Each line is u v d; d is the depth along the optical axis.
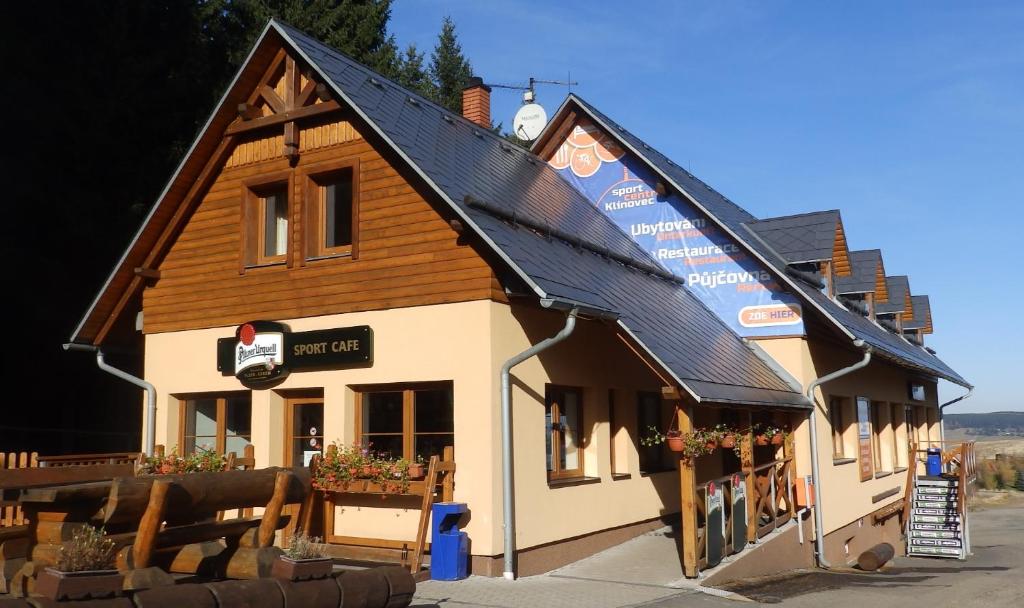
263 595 7.79
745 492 14.67
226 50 26.67
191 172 14.80
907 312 29.28
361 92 13.88
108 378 24.64
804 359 17.73
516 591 11.05
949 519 23.97
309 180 14.07
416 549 11.79
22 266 20.86
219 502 8.57
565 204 17.58
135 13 23.52
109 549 7.52
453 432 12.47
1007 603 13.58
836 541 19.03
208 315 14.80
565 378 13.61
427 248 12.77
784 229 19.31
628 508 15.17
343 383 13.27
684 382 12.07
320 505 13.29
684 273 19.11
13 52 21.03
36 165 21.48
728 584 13.26
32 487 8.57
